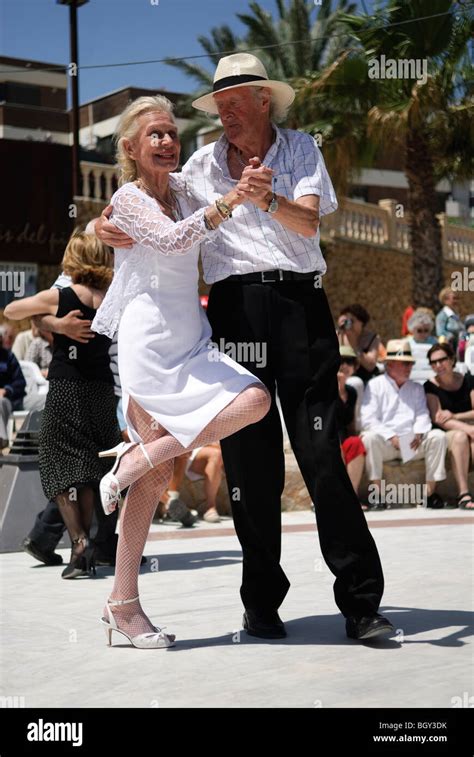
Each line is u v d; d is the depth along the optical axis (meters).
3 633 3.98
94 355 5.50
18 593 4.93
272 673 3.23
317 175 3.68
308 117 19.81
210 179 3.77
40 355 12.34
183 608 4.45
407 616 4.11
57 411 5.44
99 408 5.51
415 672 3.21
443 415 9.12
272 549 3.79
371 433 8.93
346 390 9.07
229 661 3.41
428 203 20.61
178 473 8.17
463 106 18.73
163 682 3.17
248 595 3.81
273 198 3.40
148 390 3.55
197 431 3.46
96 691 3.10
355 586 3.64
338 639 3.71
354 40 20.70
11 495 6.62
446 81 18.08
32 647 3.72
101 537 5.84
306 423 3.67
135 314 3.58
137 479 3.57
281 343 3.70
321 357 3.70
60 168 22.58
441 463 9.00
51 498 5.45
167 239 3.41
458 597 4.51
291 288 3.70
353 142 19.42
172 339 3.56
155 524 8.15
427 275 20.84
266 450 3.76
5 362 9.53
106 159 30.81
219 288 3.78
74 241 5.55
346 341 10.16
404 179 40.38
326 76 18.45
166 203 3.70
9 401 9.16
